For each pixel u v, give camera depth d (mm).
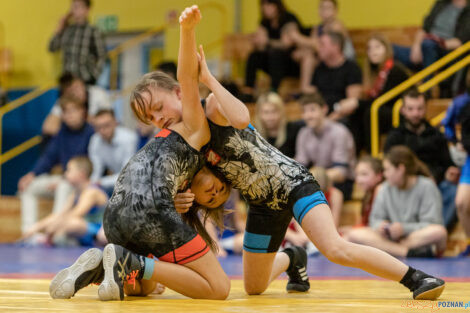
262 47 12258
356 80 10852
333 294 4164
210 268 3600
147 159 3652
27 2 15922
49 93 14727
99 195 10938
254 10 14250
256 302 3494
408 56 11406
